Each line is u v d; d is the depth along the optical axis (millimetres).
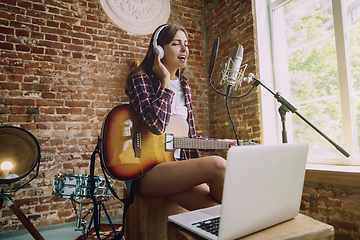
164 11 3469
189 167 1109
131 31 3213
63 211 2643
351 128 2094
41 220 2545
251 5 2896
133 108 1263
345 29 2170
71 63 2855
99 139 1248
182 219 866
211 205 1112
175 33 1446
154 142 1254
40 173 2592
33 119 2631
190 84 3553
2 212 2414
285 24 2738
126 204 1188
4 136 1514
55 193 1856
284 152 801
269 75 2818
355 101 2096
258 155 719
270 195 774
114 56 3086
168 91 1262
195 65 3625
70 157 2742
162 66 1302
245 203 701
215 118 3469
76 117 2818
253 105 2826
